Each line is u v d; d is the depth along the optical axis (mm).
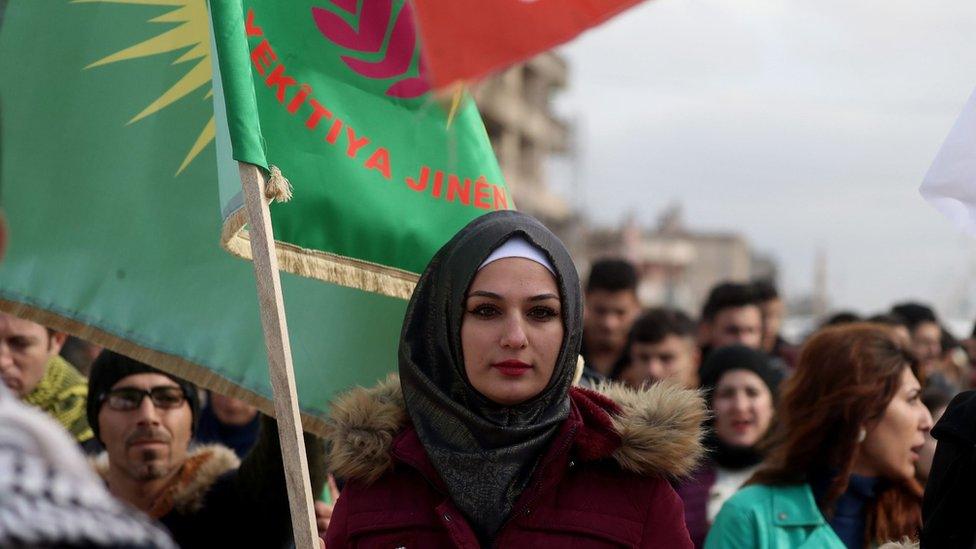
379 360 3586
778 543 3867
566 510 2844
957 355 9227
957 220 3109
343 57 3467
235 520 3818
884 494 3979
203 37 3453
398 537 2855
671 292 48375
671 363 6254
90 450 4543
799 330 20109
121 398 3906
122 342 3389
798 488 3949
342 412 2975
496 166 3613
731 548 3912
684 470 2904
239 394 3436
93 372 3996
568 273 2941
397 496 2908
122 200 3418
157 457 3896
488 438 2846
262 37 3402
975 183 3088
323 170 3373
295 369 3580
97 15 3439
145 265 3418
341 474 2953
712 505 5012
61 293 3369
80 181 3406
